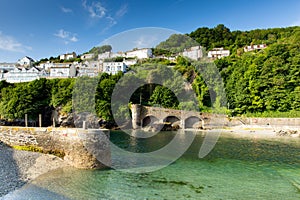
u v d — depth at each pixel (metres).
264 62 57.31
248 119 49.09
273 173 15.08
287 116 49.38
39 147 16.47
